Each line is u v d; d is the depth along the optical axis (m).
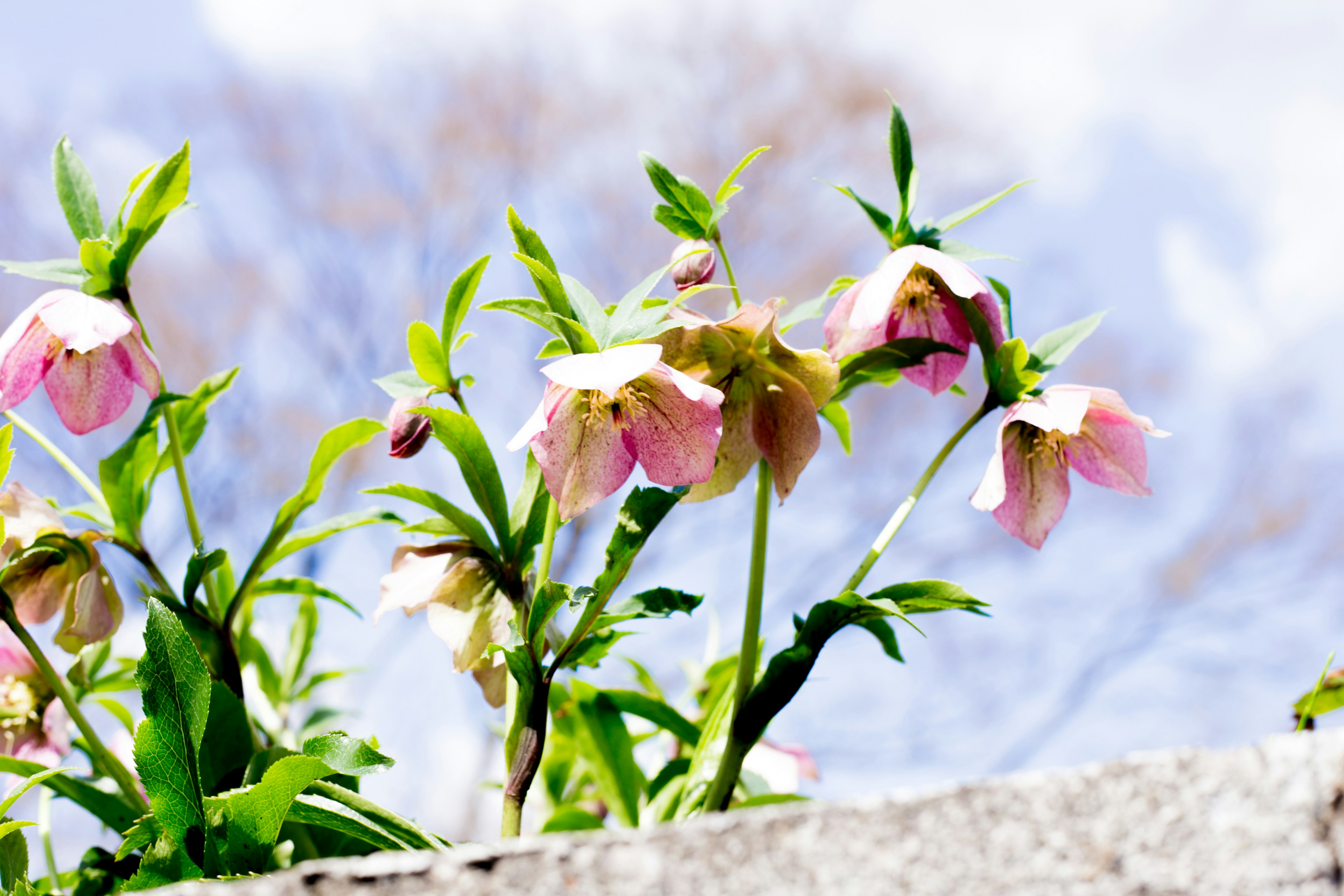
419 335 1.20
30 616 1.22
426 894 1.03
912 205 1.22
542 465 1.17
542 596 1.15
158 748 1.11
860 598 1.16
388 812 1.14
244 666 1.30
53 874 1.24
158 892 1.02
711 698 1.32
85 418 1.23
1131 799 1.04
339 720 1.35
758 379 1.20
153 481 1.24
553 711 1.28
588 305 1.17
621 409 1.18
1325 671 1.20
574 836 1.04
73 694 1.27
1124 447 1.23
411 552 1.19
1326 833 1.04
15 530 1.20
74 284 1.22
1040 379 1.20
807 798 1.25
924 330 1.24
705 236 1.22
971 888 1.04
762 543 1.19
